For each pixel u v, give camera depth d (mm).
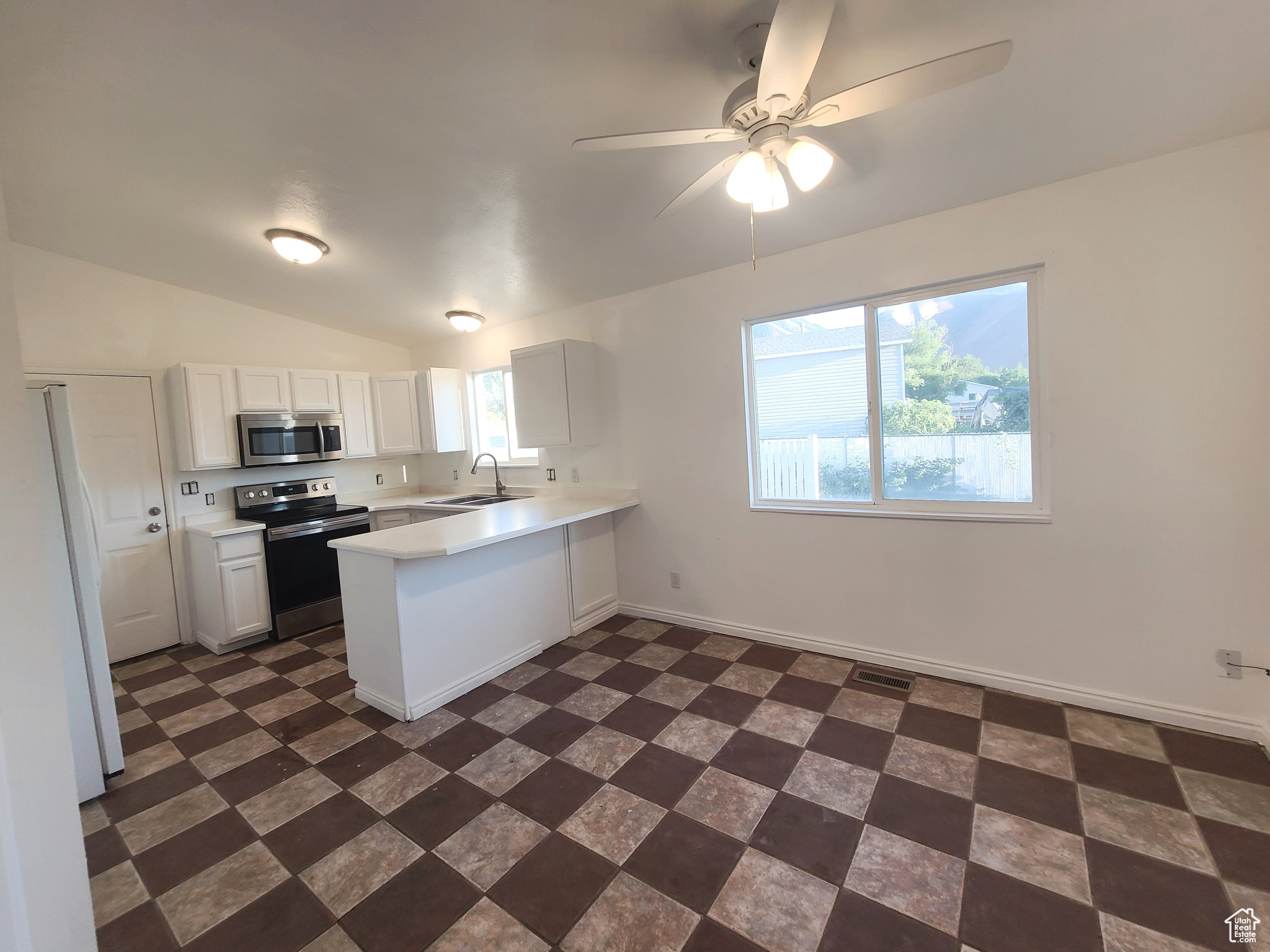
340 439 4340
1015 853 1648
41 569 731
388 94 1906
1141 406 2197
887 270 2703
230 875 1694
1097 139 2020
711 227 2771
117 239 3066
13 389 707
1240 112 1858
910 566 2785
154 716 2725
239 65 1784
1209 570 2137
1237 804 1783
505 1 1526
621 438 3789
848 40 1632
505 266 3301
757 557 3270
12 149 2209
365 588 2660
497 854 1732
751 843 1737
